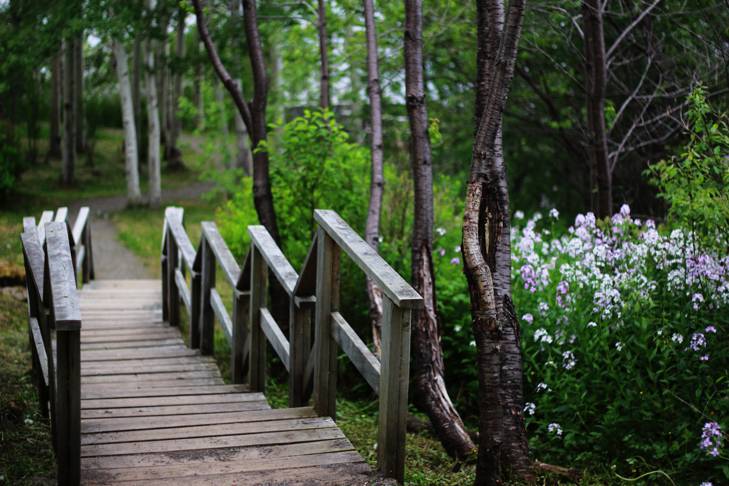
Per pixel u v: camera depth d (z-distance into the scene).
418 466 4.98
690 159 5.42
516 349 4.29
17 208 20.69
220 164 21.84
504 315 4.26
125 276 13.32
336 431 4.22
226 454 3.85
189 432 4.18
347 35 13.85
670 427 4.89
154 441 4.02
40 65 12.28
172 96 31.00
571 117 12.00
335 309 4.53
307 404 4.96
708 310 5.23
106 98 38.56
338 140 8.27
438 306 7.14
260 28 12.45
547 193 16.45
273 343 5.32
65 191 25.17
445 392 5.51
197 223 19.86
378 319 6.68
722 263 5.29
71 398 3.48
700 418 4.71
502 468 4.19
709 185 5.45
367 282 6.89
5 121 21.81
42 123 35.50
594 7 7.50
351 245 4.03
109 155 32.06
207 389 5.60
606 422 5.05
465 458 5.12
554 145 14.43
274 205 8.46
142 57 30.86
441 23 10.62
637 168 10.91
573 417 5.35
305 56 14.73
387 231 8.55
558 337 5.64
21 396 5.42
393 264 8.05
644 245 5.84
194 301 7.21
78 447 3.50
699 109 5.48
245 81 21.31
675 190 5.63
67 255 3.95
